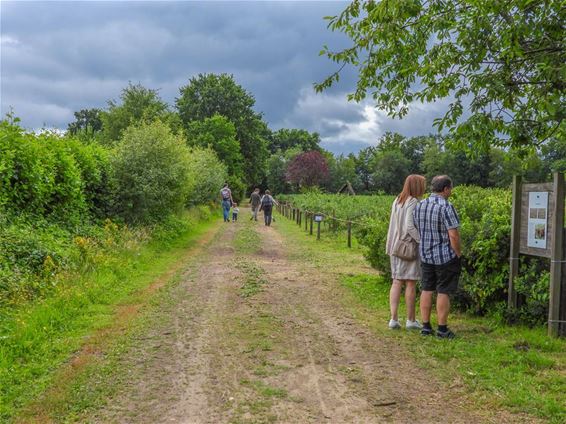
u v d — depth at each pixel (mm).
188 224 21688
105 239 11992
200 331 6391
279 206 41406
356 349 5633
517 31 5922
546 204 5941
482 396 4289
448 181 6168
